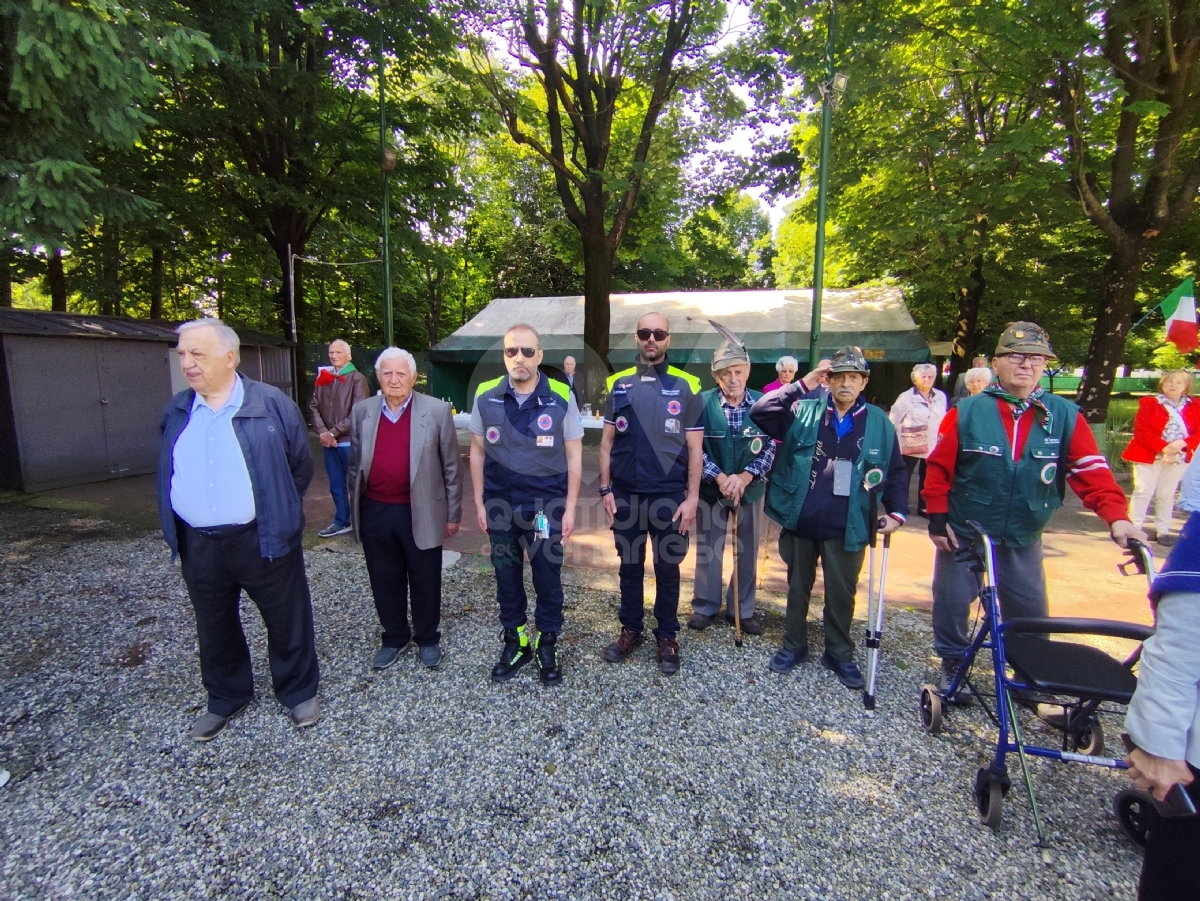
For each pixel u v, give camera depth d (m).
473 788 2.34
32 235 4.60
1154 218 8.95
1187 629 1.21
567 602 4.15
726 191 14.49
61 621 3.76
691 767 2.47
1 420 7.25
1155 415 5.65
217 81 10.44
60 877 1.91
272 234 13.98
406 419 3.02
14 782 2.33
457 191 14.25
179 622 3.76
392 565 3.17
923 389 6.21
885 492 2.96
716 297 15.41
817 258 7.02
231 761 2.49
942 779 2.42
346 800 2.27
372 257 14.53
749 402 3.70
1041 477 2.65
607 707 2.89
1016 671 2.24
